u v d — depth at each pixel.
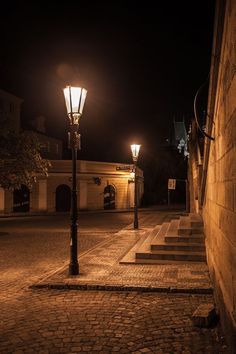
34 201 38.12
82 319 6.42
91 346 5.31
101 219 29.47
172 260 10.60
